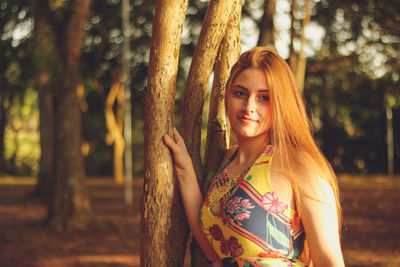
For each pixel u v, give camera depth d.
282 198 1.75
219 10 2.01
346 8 12.11
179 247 2.07
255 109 1.85
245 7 12.80
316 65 16.92
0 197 17.95
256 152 1.92
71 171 10.53
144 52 21.33
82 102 27.06
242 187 1.80
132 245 8.94
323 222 1.68
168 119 1.97
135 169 31.72
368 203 15.27
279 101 1.80
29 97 27.27
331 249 1.67
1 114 31.31
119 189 21.97
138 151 31.66
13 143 33.84
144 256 2.00
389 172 29.59
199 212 2.03
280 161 1.78
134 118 29.39
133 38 20.47
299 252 1.78
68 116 10.47
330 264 1.65
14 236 9.53
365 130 30.55
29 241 9.13
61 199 10.49
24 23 12.58
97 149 31.94
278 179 1.77
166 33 1.89
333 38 13.15
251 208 1.76
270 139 1.90
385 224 10.99
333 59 16.41
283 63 1.86
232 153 2.14
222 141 2.22
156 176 1.97
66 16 10.24
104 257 7.92
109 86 25.52
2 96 20.73
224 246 1.85
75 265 7.38
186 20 16.64
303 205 1.71
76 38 10.27
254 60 1.85
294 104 1.82
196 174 2.11
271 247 1.74
